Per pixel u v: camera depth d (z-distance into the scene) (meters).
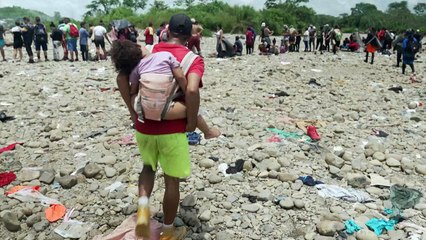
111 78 11.79
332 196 4.72
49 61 15.70
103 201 4.54
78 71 12.88
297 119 8.07
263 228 4.07
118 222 4.11
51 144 6.23
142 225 3.22
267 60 17.25
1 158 5.65
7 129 6.94
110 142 6.30
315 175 5.33
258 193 4.71
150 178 3.61
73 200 4.55
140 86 3.20
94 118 7.67
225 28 42.47
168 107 3.21
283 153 5.94
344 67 16.36
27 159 5.65
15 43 15.81
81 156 5.77
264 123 7.52
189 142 6.18
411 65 15.20
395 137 7.31
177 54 3.27
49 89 9.96
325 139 6.79
